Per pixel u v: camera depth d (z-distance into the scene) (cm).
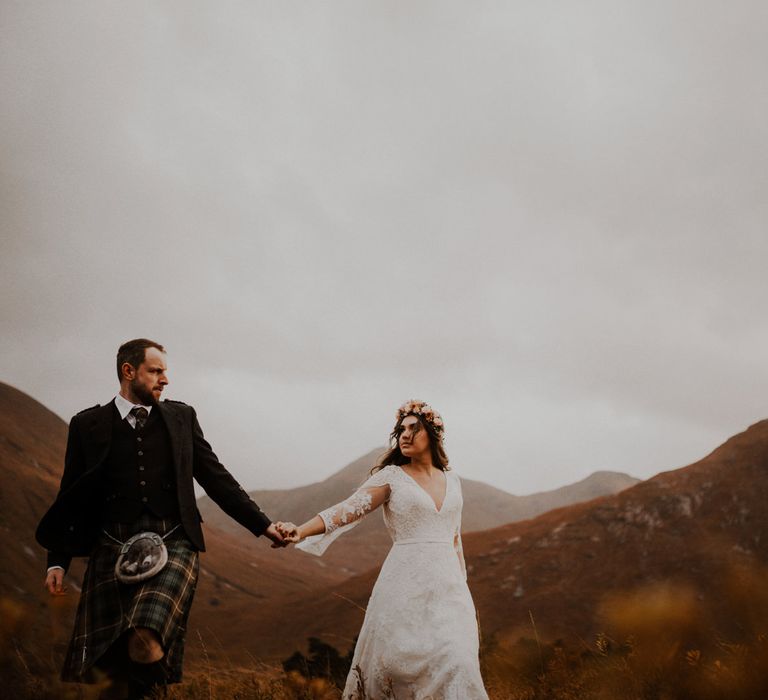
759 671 399
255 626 6969
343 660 752
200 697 514
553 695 531
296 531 521
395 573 516
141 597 436
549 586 5791
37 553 6756
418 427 559
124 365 492
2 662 273
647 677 443
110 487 469
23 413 10969
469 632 501
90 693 365
